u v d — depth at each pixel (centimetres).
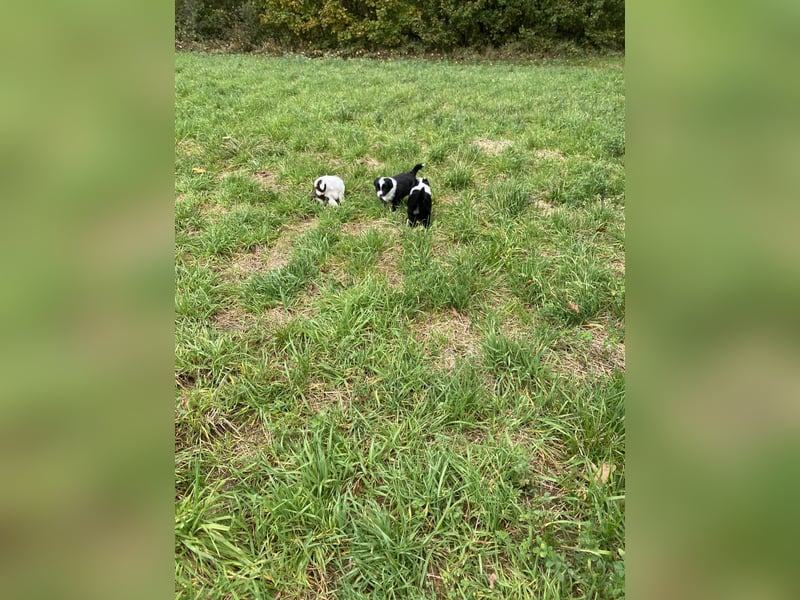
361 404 259
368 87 1009
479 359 288
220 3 2002
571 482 218
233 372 278
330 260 379
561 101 874
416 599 179
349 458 226
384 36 1953
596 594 176
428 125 704
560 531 202
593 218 424
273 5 1938
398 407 254
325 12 1919
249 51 1972
